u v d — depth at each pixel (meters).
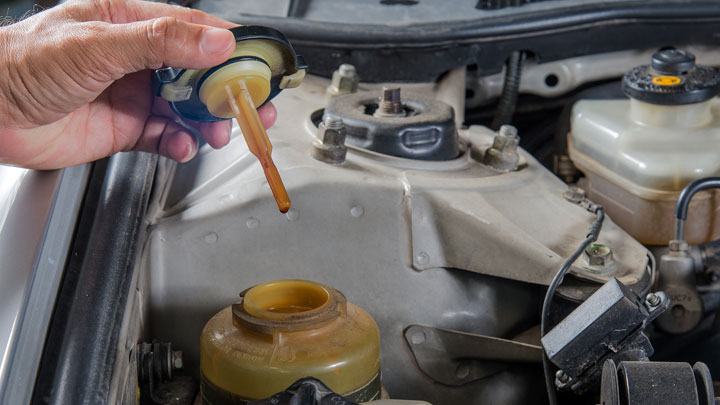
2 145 0.73
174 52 0.64
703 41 1.30
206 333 0.73
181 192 0.91
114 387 0.64
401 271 0.87
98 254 0.72
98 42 0.64
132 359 0.73
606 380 0.66
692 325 1.01
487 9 1.29
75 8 0.73
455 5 1.30
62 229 0.72
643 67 1.14
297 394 0.59
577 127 1.18
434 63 1.25
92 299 0.68
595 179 1.16
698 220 1.05
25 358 0.60
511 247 0.84
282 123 1.01
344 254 0.86
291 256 0.86
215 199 0.86
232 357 0.68
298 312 0.73
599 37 1.29
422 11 1.28
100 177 0.84
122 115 0.83
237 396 0.68
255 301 0.73
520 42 1.27
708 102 1.09
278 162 0.88
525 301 0.87
